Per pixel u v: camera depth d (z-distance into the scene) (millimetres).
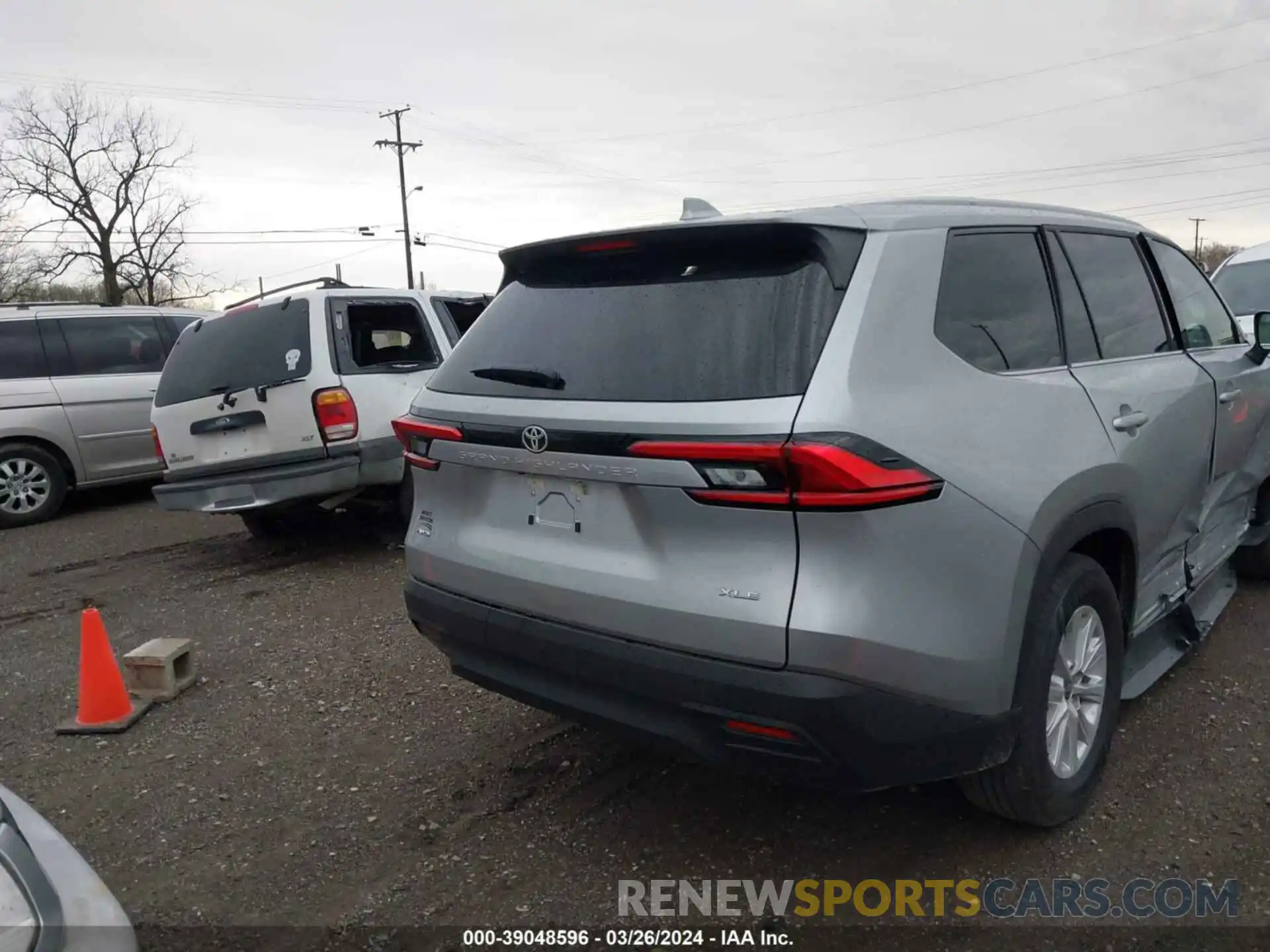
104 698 4426
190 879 3223
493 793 3725
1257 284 9891
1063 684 3178
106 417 9742
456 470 3316
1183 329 4234
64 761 4129
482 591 3232
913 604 2555
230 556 7707
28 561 7840
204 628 5871
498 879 3168
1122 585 3607
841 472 2430
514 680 3174
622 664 2805
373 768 3967
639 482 2719
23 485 9328
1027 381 3061
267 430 6824
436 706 4555
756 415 2523
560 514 3002
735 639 2584
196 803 3727
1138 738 3920
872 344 2623
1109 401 3365
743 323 2721
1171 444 3736
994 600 2740
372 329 7188
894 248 2799
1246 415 4578
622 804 3609
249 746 4203
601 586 2844
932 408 2691
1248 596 5527
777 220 2738
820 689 2494
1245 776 3590
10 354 9359
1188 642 4367
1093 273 3695
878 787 2674
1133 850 3184
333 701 4660
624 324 2967
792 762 2627
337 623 5836
